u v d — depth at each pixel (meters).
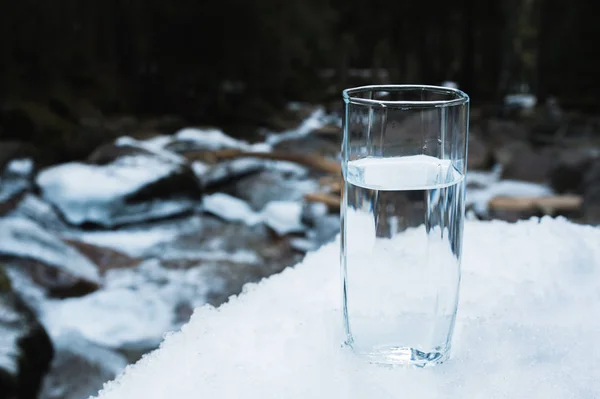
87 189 5.29
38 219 5.12
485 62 12.38
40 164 6.77
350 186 0.56
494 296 0.70
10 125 7.29
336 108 10.65
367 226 0.56
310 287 0.74
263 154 6.92
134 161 5.58
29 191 5.62
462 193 0.56
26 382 2.77
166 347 0.62
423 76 11.88
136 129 8.60
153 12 10.13
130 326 3.55
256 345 0.61
